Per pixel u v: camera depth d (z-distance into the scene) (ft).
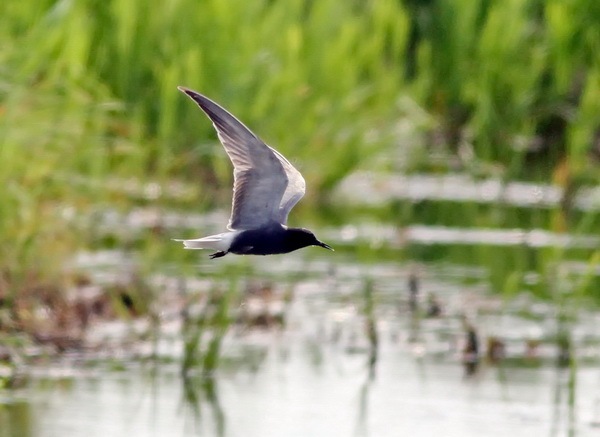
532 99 78.48
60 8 52.08
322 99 69.62
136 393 40.83
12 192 46.14
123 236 57.06
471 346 45.83
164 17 65.72
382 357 45.32
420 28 84.43
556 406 40.37
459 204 69.36
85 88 55.83
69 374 42.24
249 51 67.67
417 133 76.48
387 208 68.33
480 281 54.19
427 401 40.73
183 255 56.08
